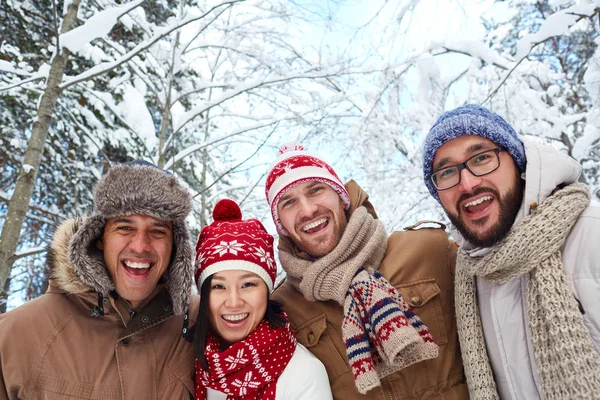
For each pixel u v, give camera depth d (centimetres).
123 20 504
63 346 157
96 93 493
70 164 555
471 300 171
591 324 136
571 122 507
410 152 546
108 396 154
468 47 458
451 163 162
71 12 412
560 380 136
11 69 405
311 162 203
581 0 381
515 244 146
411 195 529
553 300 139
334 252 185
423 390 174
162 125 485
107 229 167
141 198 162
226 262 169
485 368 164
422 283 187
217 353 163
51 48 420
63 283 162
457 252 187
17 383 149
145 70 514
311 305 192
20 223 350
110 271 168
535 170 150
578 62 594
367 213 201
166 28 389
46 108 374
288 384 162
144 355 165
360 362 164
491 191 156
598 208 146
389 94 532
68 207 602
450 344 183
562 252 145
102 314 163
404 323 166
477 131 158
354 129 539
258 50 557
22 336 154
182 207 171
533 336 145
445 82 522
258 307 169
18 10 523
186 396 170
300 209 196
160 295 176
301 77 495
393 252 197
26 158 363
